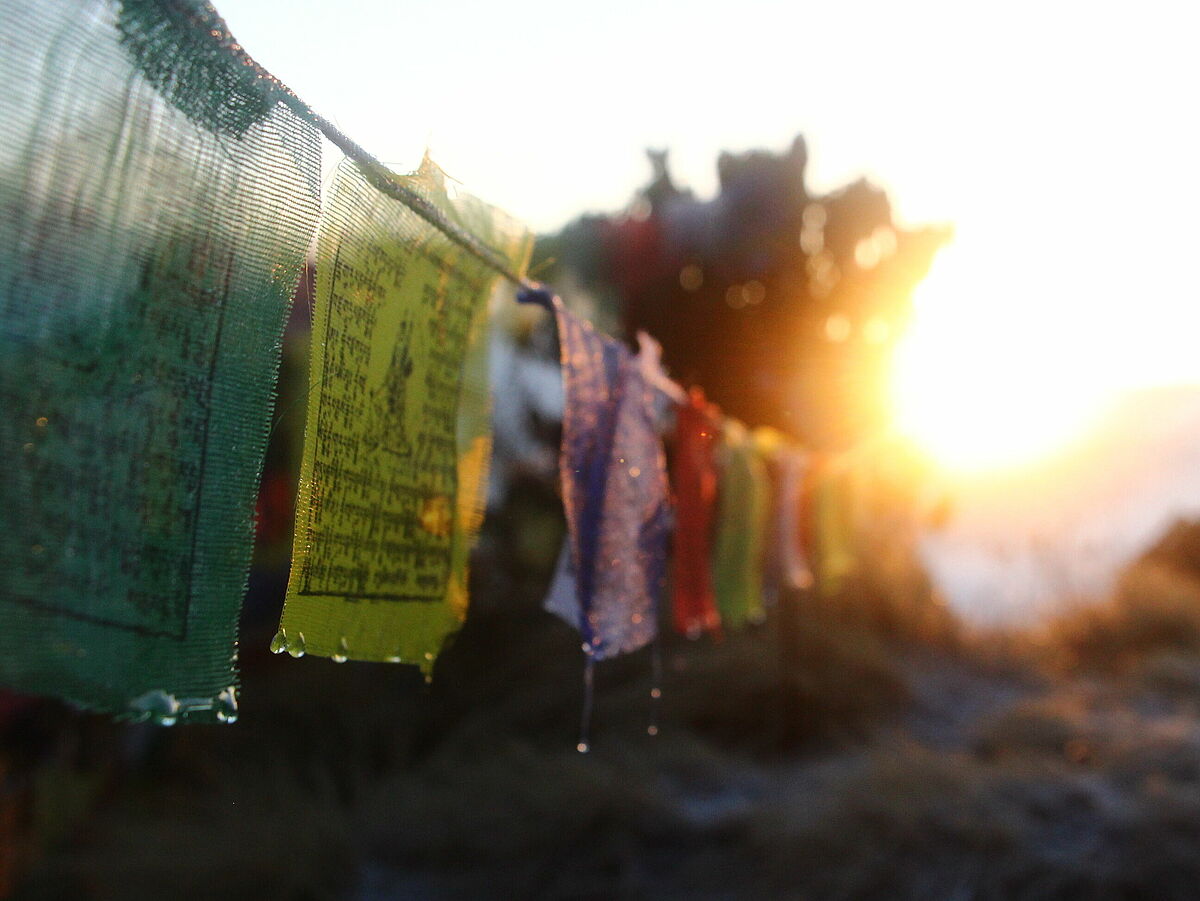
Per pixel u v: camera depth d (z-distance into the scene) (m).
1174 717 6.33
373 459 1.29
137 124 0.89
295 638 1.16
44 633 0.82
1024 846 4.07
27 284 0.81
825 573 4.93
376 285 1.27
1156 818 4.19
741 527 3.54
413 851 4.16
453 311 1.52
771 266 7.95
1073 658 8.24
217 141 0.97
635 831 4.32
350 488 1.24
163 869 3.66
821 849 4.07
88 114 0.85
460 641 6.12
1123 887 3.82
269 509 4.11
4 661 0.79
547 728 5.46
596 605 1.93
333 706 5.16
